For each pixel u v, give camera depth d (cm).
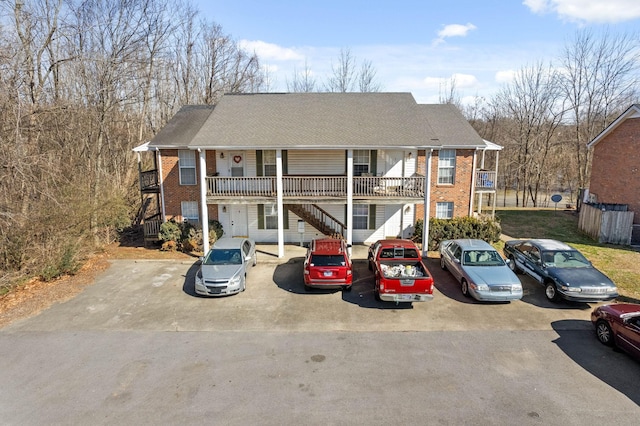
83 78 2100
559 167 3738
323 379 793
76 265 1484
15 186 1348
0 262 1345
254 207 1920
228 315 1116
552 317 1085
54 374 822
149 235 1898
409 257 1308
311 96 2044
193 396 741
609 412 683
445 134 1934
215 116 1808
